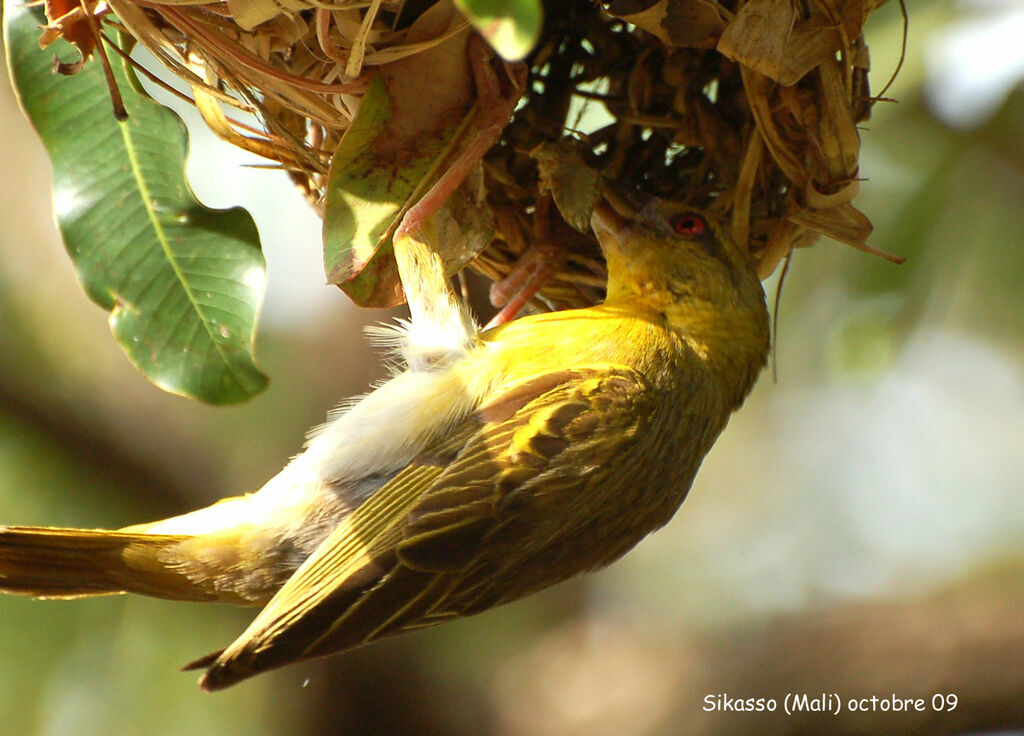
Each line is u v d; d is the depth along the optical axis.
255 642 5.76
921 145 10.81
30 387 12.87
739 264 7.44
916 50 10.55
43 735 11.56
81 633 11.95
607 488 6.63
